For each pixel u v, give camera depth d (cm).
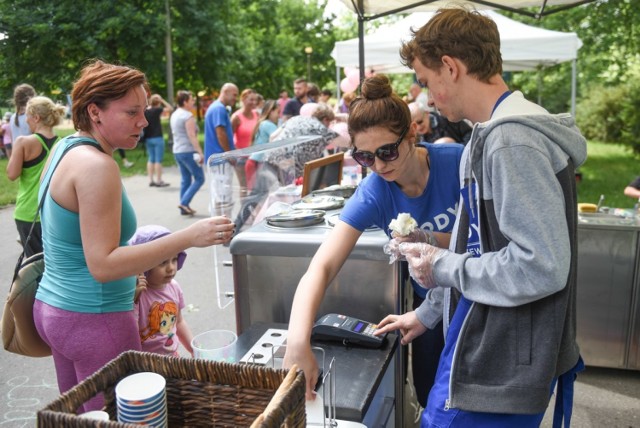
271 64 2673
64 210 160
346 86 977
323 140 398
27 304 175
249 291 198
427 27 123
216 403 105
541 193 105
